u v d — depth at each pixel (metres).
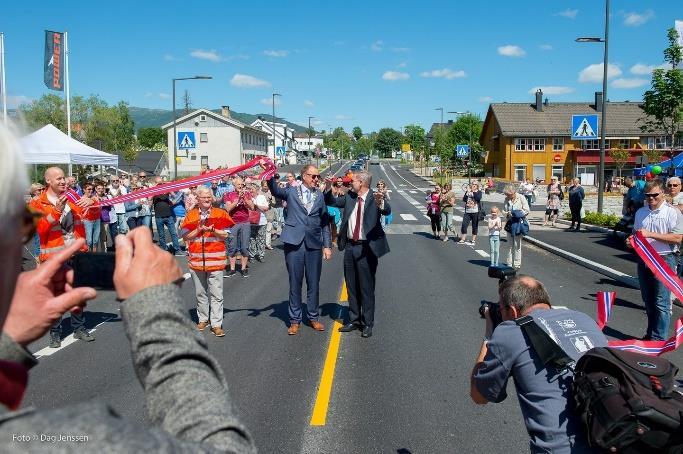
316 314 8.20
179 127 73.00
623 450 2.17
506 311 3.16
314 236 8.01
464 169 76.12
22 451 0.71
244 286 11.63
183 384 1.00
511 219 13.17
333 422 5.02
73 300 1.06
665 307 7.04
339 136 157.50
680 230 6.93
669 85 20.91
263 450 4.51
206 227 7.69
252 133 81.69
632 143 65.19
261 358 6.84
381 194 7.80
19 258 0.81
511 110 68.06
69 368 6.49
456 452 4.46
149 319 1.03
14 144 0.80
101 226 13.81
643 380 2.25
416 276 12.47
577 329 2.83
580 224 22.77
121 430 0.78
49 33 23.48
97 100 66.00
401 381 6.01
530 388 2.72
